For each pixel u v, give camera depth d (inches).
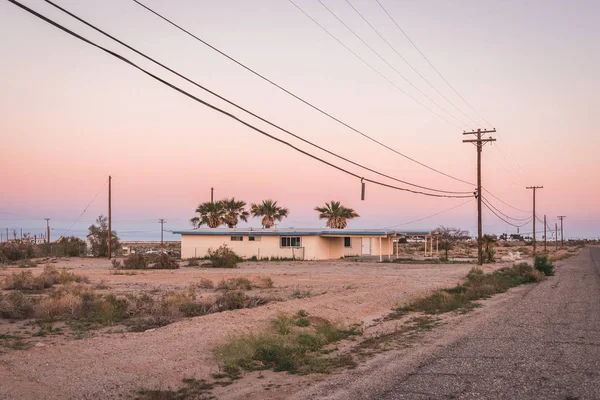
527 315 690.8
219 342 481.4
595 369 389.7
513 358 429.7
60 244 2738.7
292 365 416.5
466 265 1846.7
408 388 343.3
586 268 1807.3
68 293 759.7
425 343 506.0
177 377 381.4
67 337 526.3
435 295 871.1
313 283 1146.0
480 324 621.0
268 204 2851.9
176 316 651.5
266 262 2037.4
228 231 2240.4
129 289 1001.5
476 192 1763.0
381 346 497.0
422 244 4377.5
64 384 348.5
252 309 681.0
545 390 333.7
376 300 820.6
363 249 2669.8
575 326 592.4
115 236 2701.8
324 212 2812.5
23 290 974.4
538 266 1487.5
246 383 369.1
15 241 3029.0
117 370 387.9
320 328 554.9
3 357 406.0
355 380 368.8
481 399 315.9
